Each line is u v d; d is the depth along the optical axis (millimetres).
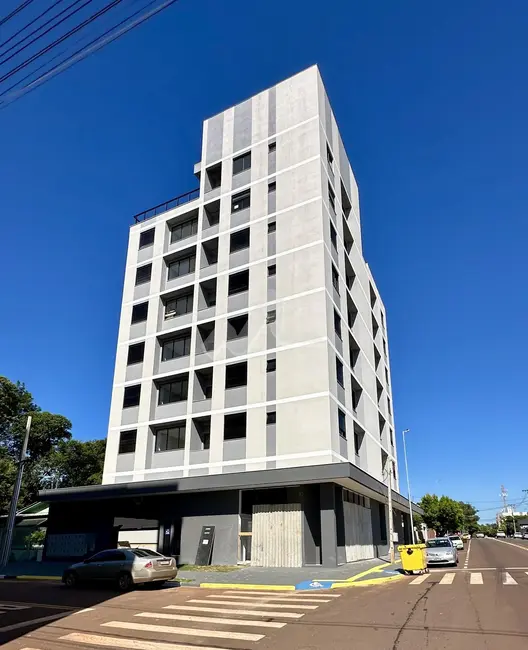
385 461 40969
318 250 28000
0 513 40719
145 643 8680
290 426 25234
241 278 30391
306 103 32250
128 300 35594
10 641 9156
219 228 32719
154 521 28344
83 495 29062
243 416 27234
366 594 14523
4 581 21953
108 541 28609
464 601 12406
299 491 24344
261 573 20422
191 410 29172
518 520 133000
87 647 8523
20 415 46156
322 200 29297
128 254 37406
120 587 16750
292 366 26359
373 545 31406
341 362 28625
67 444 48812
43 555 30281
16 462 43094
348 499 26844
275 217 30469
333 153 34438
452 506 82938
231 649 8117
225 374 28562
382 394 42688
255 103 34875
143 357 32844
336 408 25859
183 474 27969
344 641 8438
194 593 15758
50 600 14547
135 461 30234
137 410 31531
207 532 25141
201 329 31250
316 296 27094
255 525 24359
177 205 37250
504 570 20781
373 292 44781
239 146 34344
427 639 8391
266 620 10539
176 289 33250
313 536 23953
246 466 25750
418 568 20594
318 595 14641
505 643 7938
